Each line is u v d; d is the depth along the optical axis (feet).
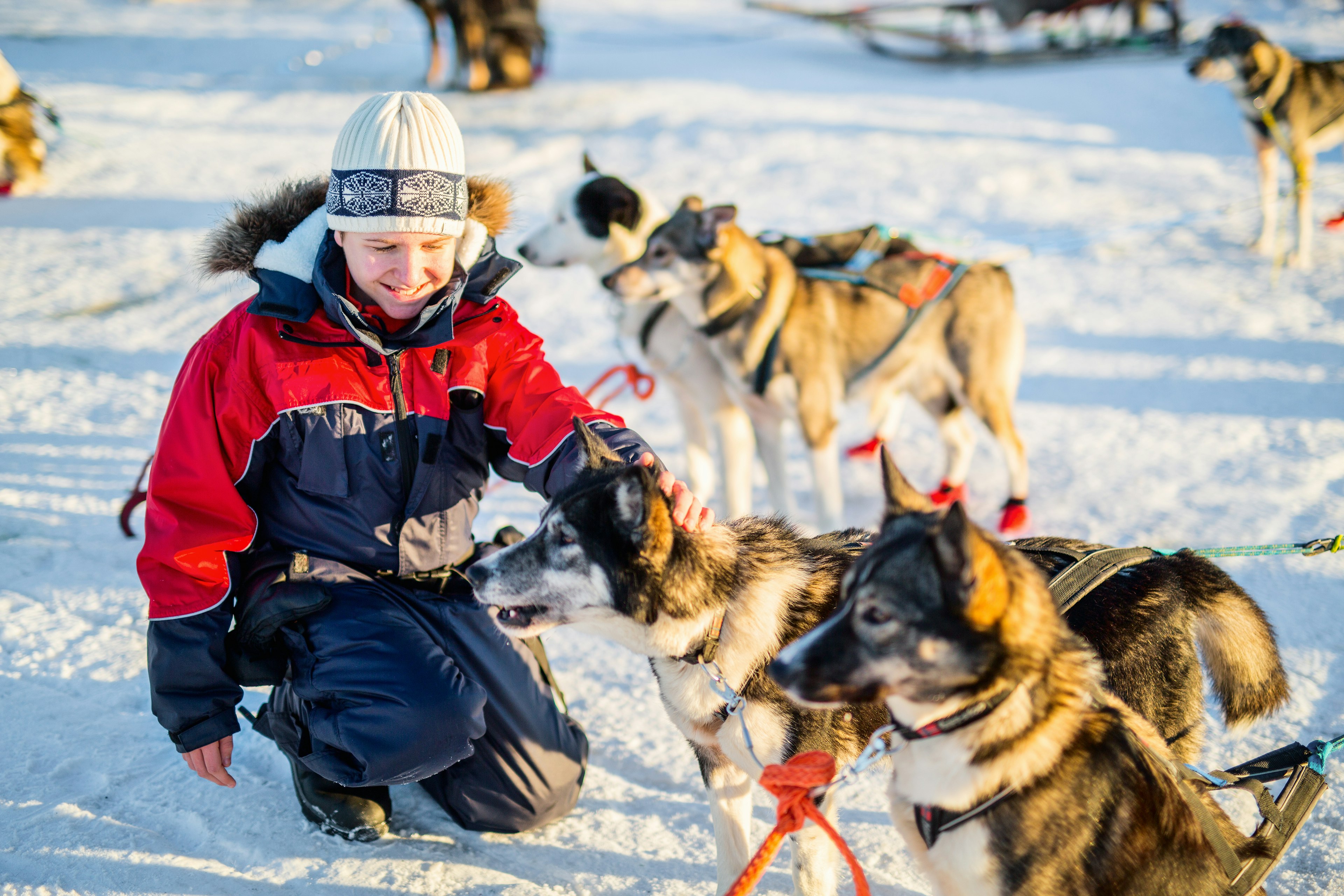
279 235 6.84
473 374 7.16
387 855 7.22
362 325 6.63
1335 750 5.88
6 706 8.75
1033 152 27.58
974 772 5.23
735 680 6.31
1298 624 9.94
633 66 42.19
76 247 22.02
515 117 32.50
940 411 13.17
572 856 7.29
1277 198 20.83
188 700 6.63
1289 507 12.23
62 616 10.22
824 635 5.24
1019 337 12.56
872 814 7.72
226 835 7.37
